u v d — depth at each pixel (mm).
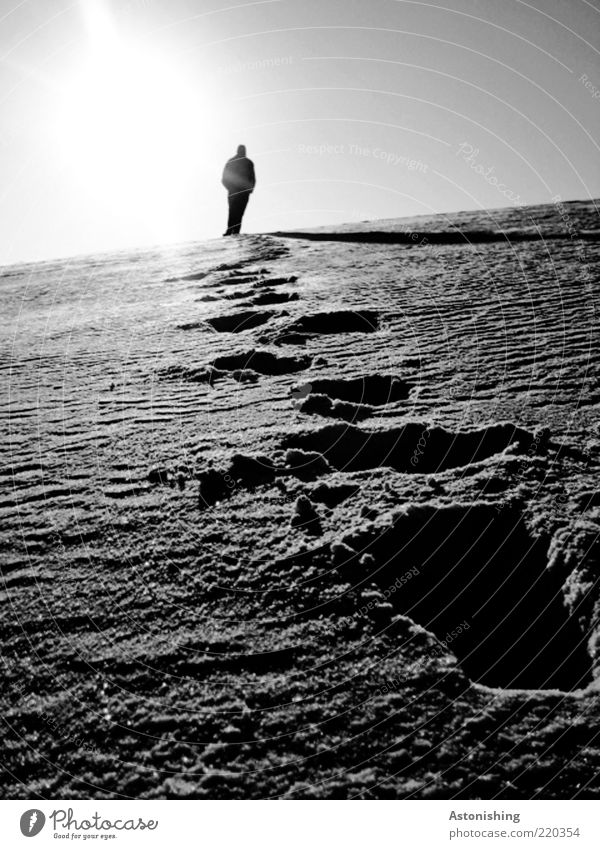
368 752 1561
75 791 1502
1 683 1765
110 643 1874
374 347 4293
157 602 2021
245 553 2227
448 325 4613
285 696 1700
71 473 2867
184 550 2258
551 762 1538
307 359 4176
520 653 1934
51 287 7480
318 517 2410
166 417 3441
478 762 1540
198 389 3846
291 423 3227
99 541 2338
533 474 2613
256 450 2953
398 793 1478
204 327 5195
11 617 1984
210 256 8305
